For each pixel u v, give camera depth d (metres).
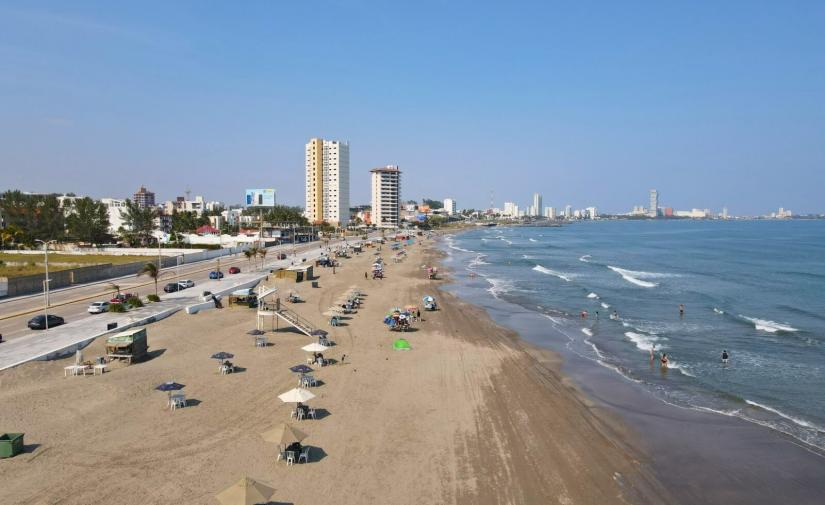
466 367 43.81
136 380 36.75
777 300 80.31
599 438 31.31
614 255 164.12
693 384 41.41
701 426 33.47
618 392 39.38
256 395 35.06
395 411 33.62
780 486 26.47
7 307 59.31
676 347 52.47
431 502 23.59
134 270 91.50
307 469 25.88
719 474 27.50
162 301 63.16
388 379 39.69
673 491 25.75
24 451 26.44
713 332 59.00
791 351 51.06
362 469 26.12
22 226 137.50
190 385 36.47
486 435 30.86
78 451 26.64
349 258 135.62
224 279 83.56
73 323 49.84
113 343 40.66
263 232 181.88
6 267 97.12
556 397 37.84
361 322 59.41
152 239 151.62
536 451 29.17
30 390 34.03
